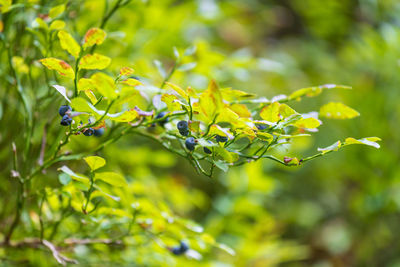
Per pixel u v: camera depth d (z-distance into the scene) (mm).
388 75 1605
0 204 943
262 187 1177
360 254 1815
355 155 1617
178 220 824
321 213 1957
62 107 710
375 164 1575
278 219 1868
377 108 1578
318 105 1844
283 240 1992
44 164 787
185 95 696
